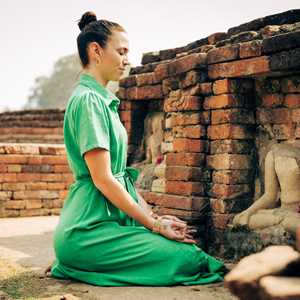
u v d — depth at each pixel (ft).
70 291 9.57
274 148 12.65
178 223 10.47
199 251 10.50
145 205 11.53
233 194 13.14
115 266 10.19
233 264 12.17
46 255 13.56
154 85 15.79
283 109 12.81
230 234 12.81
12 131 40.70
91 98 10.44
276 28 12.60
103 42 10.89
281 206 12.34
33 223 22.39
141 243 10.11
